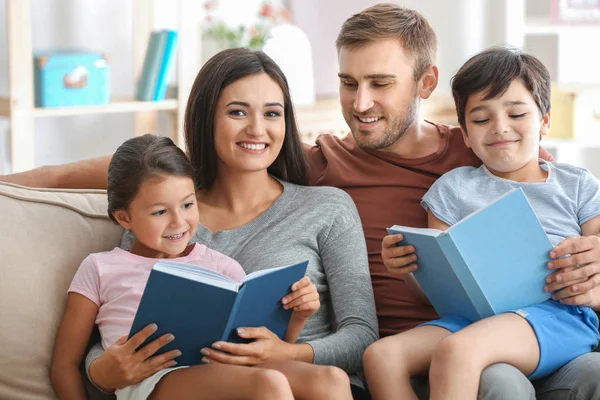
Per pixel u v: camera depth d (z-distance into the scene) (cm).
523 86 294
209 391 233
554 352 258
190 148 297
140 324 232
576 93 561
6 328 256
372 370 254
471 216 251
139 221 267
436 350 246
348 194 309
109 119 578
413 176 312
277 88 293
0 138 505
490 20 618
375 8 314
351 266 285
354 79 309
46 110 471
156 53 532
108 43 573
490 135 296
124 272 267
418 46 312
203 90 291
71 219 280
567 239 264
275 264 281
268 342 247
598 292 272
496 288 258
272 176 310
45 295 264
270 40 571
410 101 312
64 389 257
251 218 295
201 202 301
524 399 241
